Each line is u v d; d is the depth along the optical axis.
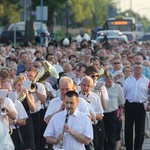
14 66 35.31
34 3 90.31
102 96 27.19
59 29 129.12
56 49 55.38
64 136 20.84
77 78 31.27
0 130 16.55
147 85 31.38
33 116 28.38
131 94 31.34
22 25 88.81
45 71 27.25
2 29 95.38
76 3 149.12
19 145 24.48
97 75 26.98
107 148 29.95
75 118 20.89
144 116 31.45
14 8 93.44
